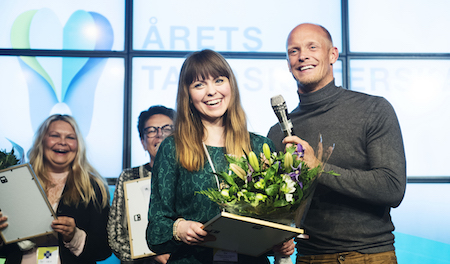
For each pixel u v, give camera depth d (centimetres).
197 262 160
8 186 242
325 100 226
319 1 421
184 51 412
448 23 417
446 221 388
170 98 405
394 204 204
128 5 414
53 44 408
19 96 396
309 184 144
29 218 249
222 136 177
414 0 420
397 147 207
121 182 290
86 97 400
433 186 393
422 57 411
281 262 169
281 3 421
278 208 138
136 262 274
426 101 406
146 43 412
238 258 160
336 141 216
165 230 153
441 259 380
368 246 200
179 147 170
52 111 396
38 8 411
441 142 400
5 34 406
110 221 280
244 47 416
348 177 197
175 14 417
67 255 262
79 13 412
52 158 285
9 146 388
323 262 205
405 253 385
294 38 231
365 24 418
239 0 421
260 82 409
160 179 166
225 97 174
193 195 162
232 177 145
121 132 397
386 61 412
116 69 405
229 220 130
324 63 226
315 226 209
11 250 262
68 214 271
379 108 214
